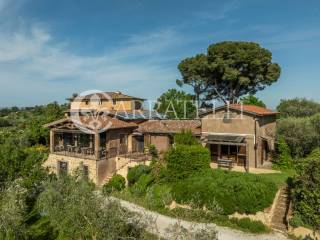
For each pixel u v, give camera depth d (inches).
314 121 1352.1
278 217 864.9
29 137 1916.8
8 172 700.0
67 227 520.7
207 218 874.1
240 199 885.8
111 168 1363.2
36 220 642.8
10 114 4441.4
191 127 1466.5
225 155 1344.7
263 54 2159.2
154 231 735.1
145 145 1499.8
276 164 1266.0
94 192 568.1
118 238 489.4
